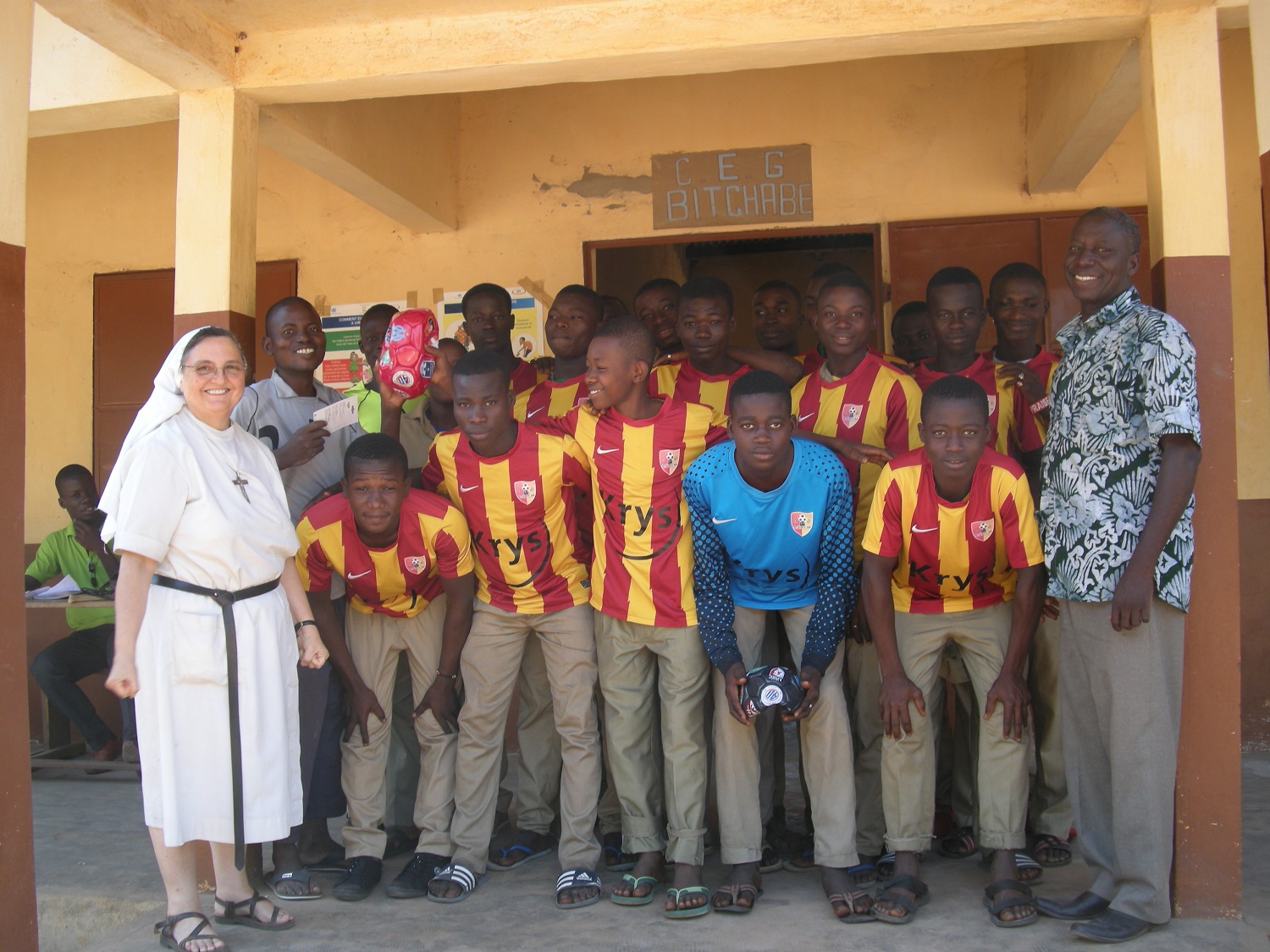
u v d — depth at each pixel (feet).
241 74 12.03
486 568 11.10
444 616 11.55
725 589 10.44
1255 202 16.24
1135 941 9.33
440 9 11.50
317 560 11.09
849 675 11.51
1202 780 9.86
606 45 11.34
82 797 15.65
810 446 10.15
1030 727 10.26
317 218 18.78
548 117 18.20
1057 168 15.66
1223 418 10.02
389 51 11.79
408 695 12.57
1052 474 10.00
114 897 11.46
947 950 9.19
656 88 17.90
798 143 17.56
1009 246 17.03
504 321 13.67
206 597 9.46
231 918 10.30
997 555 10.19
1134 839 9.44
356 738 11.37
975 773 11.67
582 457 10.82
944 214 17.21
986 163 17.11
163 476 9.22
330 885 11.40
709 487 10.10
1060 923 9.71
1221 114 10.21
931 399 9.54
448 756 11.35
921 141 17.28
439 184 17.72
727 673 9.91
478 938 9.80
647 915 10.23
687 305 12.13
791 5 10.96
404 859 12.21
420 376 11.19
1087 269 9.75
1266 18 9.03
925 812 10.31
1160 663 9.43
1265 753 16.06
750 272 29.78
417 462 13.05
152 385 19.17
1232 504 9.97
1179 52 10.31
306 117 13.55
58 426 19.45
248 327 12.37
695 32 11.14
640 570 10.55
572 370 13.14
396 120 16.11
